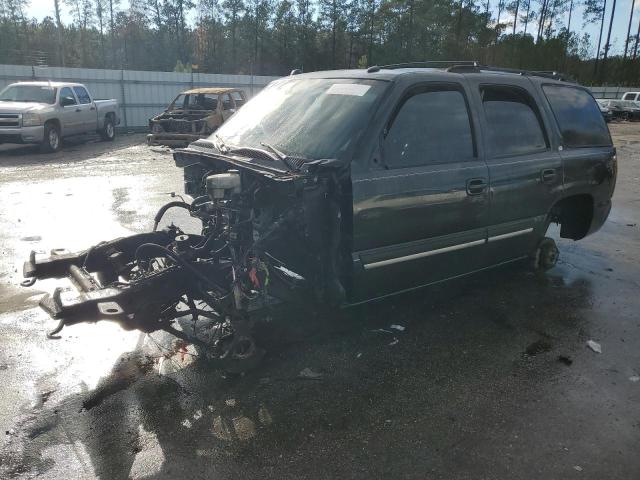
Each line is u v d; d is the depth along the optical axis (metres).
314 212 3.37
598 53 63.97
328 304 3.66
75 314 3.01
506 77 4.70
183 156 4.27
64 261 3.84
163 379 3.47
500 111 4.56
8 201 8.31
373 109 3.69
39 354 3.74
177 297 3.45
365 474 2.66
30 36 58.75
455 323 4.36
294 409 3.17
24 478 2.59
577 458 2.80
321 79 4.40
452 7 50.88
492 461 2.76
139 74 22.88
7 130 13.72
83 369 3.57
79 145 16.94
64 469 2.65
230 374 3.53
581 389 3.44
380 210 3.61
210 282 3.46
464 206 4.14
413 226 3.84
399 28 48.16
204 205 3.85
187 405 3.19
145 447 2.82
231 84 25.69
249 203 3.47
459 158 4.14
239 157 3.75
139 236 3.95
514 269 5.64
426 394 3.35
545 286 5.21
